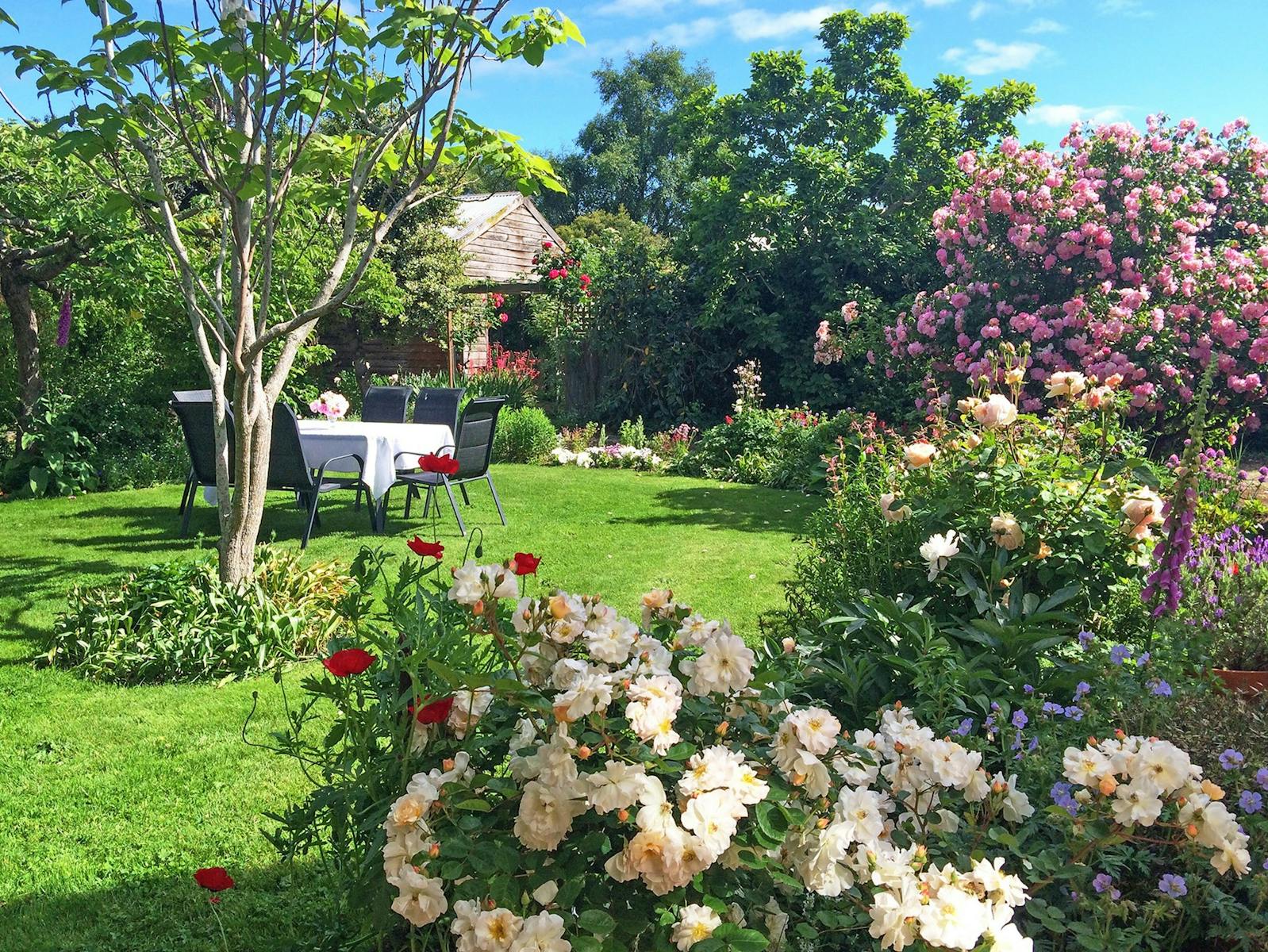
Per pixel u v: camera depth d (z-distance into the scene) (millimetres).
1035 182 8742
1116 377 3705
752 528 6945
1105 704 2375
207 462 6480
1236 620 3111
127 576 4324
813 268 12625
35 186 8211
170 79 3467
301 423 7305
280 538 6516
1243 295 7812
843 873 1592
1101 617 3199
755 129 13516
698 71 43281
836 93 13359
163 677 3801
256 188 3832
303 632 4066
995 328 8586
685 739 1712
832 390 11766
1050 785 2045
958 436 3756
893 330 10000
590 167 41250
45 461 8375
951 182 12883
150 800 2811
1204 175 8773
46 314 9922
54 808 2760
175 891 2354
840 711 2596
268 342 4090
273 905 2277
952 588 3186
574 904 1559
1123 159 8828
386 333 15219
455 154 4727
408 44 3770
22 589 5105
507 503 8008
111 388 9516
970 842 1866
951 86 13375
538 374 14234
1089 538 3014
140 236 7656
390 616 1967
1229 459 5219
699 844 1448
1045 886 1892
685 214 14016
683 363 13016
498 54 3918
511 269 19328
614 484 9195
